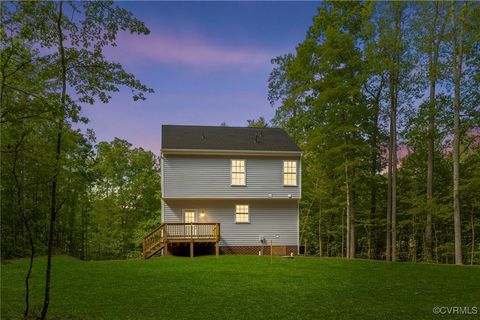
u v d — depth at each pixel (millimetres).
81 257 33844
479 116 21078
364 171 26266
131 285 12508
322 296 11016
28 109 7637
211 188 22766
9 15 7586
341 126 21781
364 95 25609
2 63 7699
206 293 11289
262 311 9195
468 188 20641
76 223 33438
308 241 35406
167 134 24500
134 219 36281
